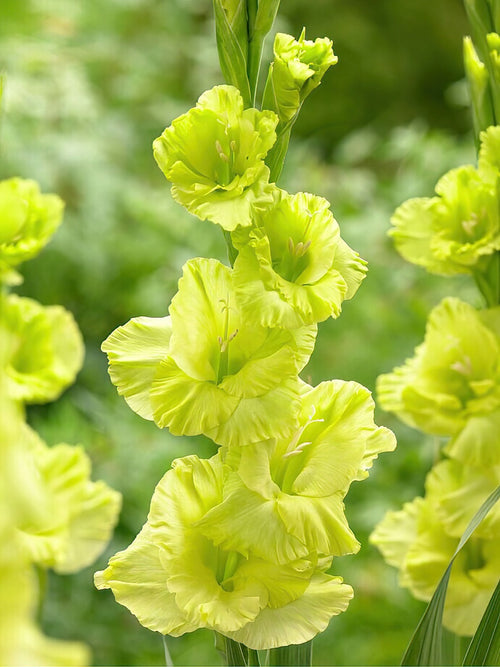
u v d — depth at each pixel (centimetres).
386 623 185
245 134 91
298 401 90
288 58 91
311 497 92
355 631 184
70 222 231
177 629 91
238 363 92
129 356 91
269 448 91
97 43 261
